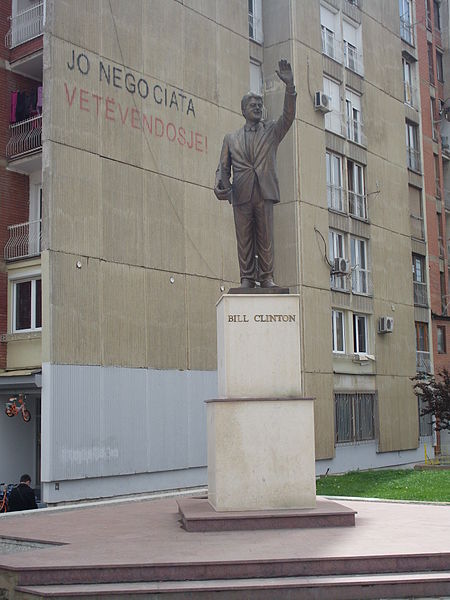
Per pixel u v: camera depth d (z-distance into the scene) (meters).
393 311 32.66
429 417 34.50
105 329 20.70
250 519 9.98
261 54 28.67
